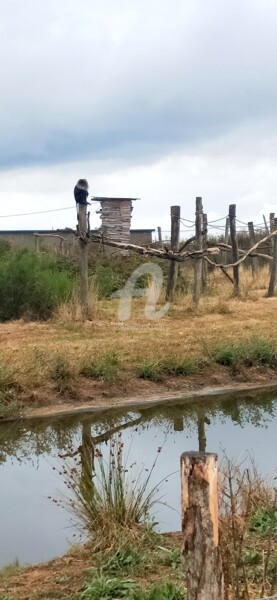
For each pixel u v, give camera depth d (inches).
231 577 166.2
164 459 324.5
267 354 494.3
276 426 396.2
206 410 436.1
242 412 432.8
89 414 407.2
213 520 133.6
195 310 689.0
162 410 429.1
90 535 229.8
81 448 353.1
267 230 1045.2
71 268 829.8
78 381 431.5
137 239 1325.0
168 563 205.0
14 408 396.2
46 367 432.8
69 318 613.6
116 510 230.1
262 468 298.2
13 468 327.3
